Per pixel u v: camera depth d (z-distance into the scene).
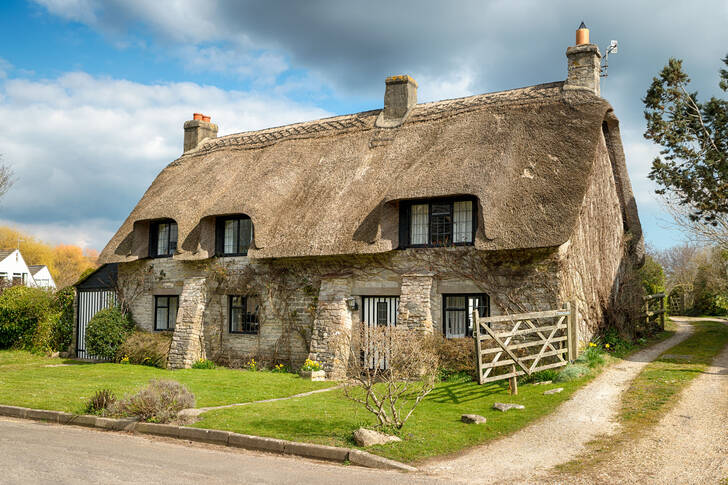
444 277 15.01
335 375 15.46
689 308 33.88
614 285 18.62
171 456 8.11
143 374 16.83
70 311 23.33
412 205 15.89
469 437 8.86
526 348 13.71
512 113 16.41
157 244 21.33
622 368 13.42
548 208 13.52
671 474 6.86
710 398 10.38
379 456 7.77
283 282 17.58
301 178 18.77
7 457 7.81
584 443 8.38
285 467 7.54
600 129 14.99
